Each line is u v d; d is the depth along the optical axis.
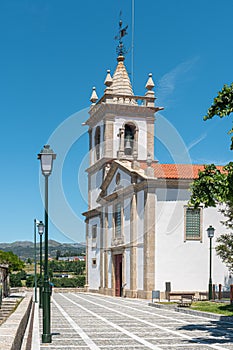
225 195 15.30
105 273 44.66
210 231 30.14
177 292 35.94
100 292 46.56
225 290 36.84
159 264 36.25
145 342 14.42
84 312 25.62
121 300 36.19
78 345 13.80
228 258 30.47
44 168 15.03
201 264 36.75
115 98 38.94
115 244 39.56
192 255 36.69
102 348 13.28
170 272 36.34
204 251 36.88
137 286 37.91
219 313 22.44
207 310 23.86
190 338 15.27
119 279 42.06
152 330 17.42
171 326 18.73
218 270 37.09
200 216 37.06
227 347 13.44
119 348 13.29
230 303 26.73
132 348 13.29
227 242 30.70
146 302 33.41
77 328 18.11
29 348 12.97
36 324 19.09
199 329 17.66
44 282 14.74
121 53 53.66
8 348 7.27
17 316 12.91
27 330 16.52
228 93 15.45
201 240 36.91
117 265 42.34
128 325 19.16
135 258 37.78
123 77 52.94
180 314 24.19
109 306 30.27
